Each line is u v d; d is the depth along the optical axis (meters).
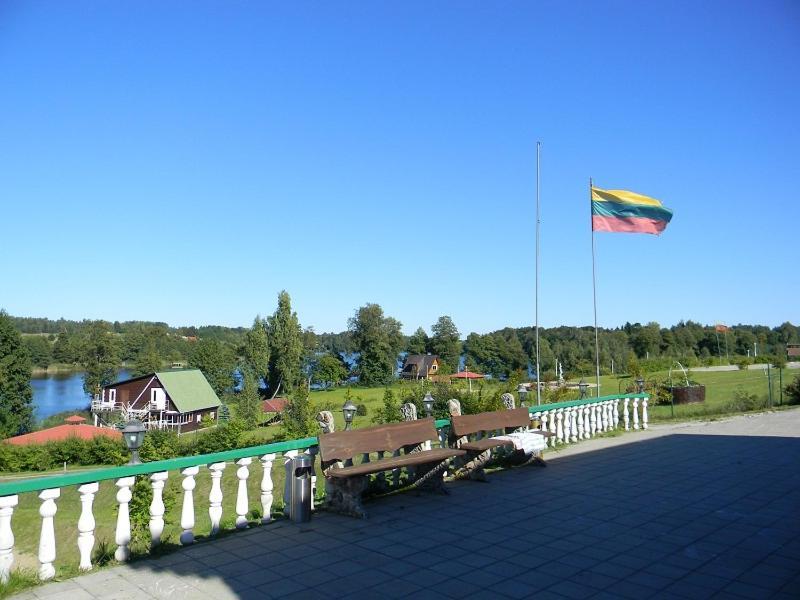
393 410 30.55
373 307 103.12
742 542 6.34
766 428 15.35
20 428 61.16
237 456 6.81
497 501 8.10
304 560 5.78
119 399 65.44
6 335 60.66
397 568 5.55
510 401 11.44
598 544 6.27
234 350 95.06
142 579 5.28
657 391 26.89
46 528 5.27
